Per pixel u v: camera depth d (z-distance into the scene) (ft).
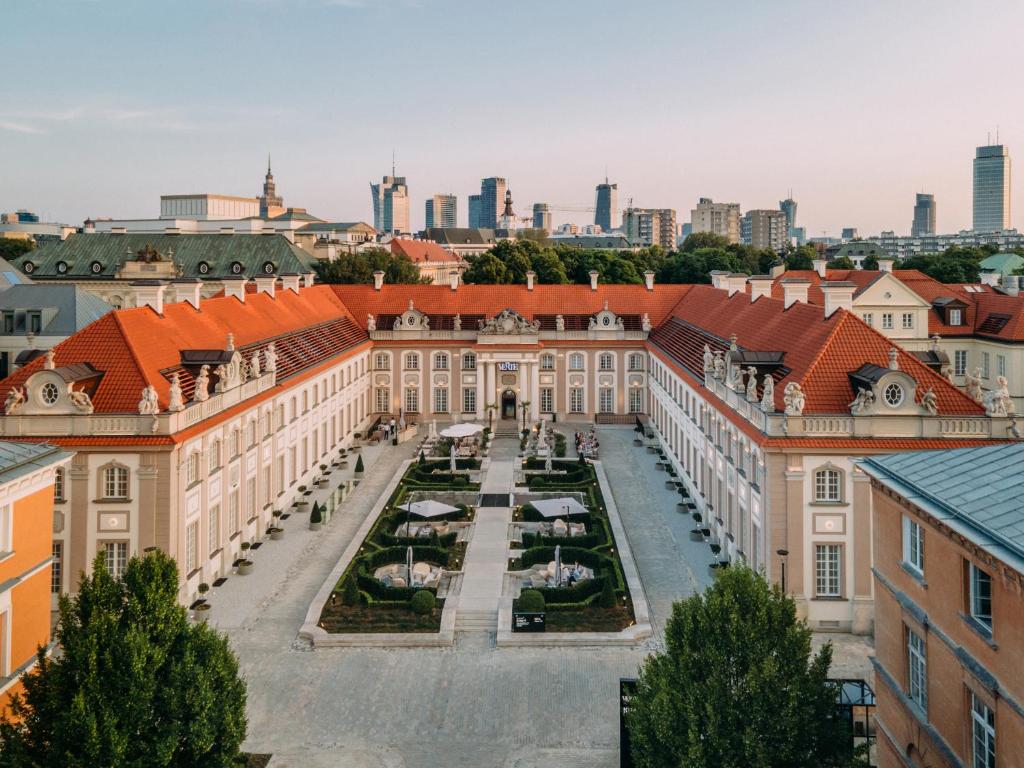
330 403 290.15
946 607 87.86
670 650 102.12
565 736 127.34
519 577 189.16
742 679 94.58
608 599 169.17
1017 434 156.25
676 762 94.12
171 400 165.78
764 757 90.12
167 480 162.61
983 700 81.00
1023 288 419.74
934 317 312.50
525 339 353.92
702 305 325.21
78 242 493.36
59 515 162.50
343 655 153.48
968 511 84.17
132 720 89.66
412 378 361.51
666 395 299.58
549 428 344.28
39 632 117.08
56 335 289.53
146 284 202.90
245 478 203.72
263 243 495.41
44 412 162.20
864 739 122.01
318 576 190.39
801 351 184.85
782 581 155.94
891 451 156.76
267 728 129.29
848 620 159.33
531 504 221.46
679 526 223.10
